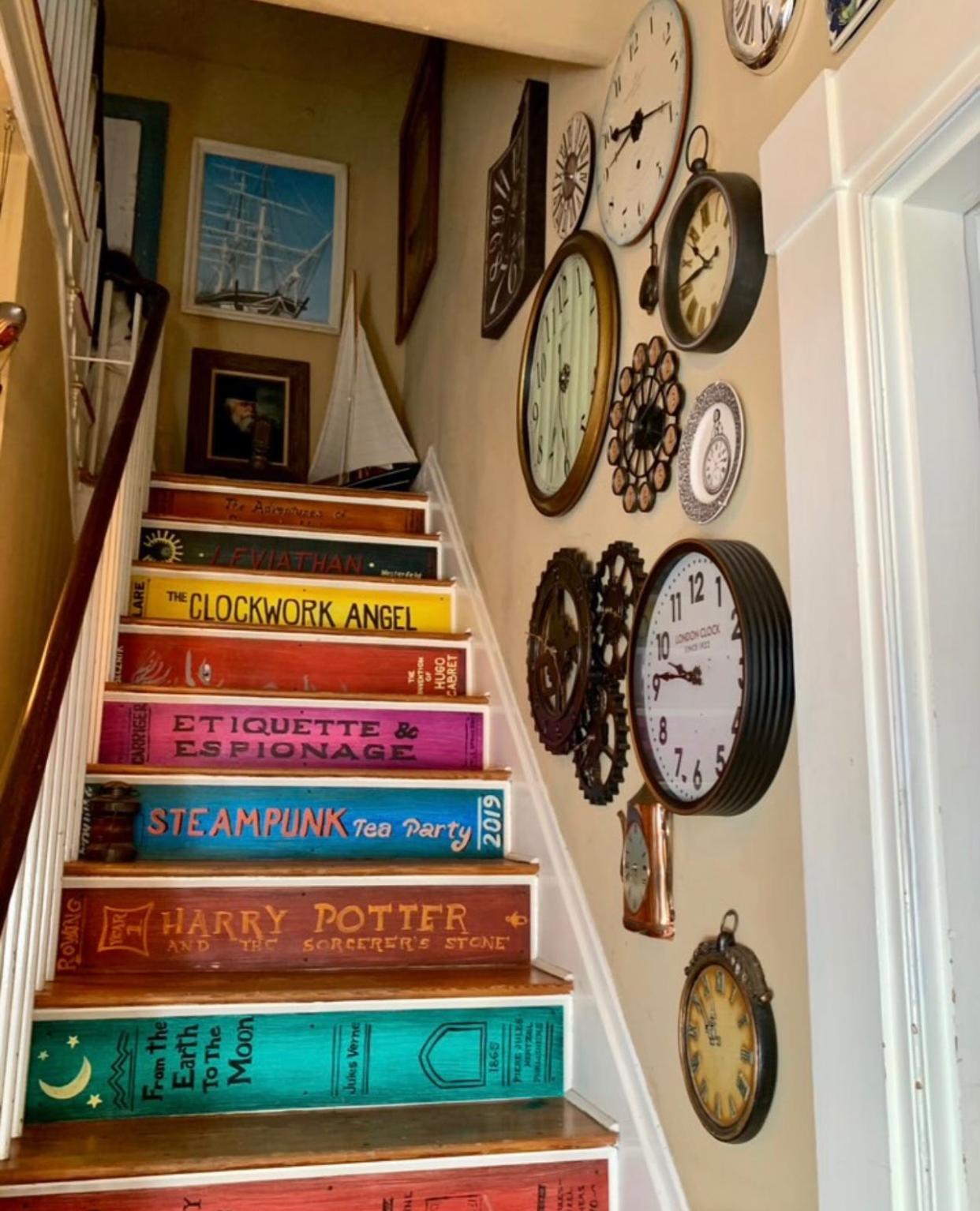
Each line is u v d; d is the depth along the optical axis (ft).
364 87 13.69
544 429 6.59
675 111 4.98
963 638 3.13
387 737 7.29
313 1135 4.67
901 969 2.97
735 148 4.39
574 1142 4.72
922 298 3.30
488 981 5.47
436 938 5.94
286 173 13.46
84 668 5.75
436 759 7.37
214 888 5.68
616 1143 4.75
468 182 9.75
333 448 12.11
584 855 5.52
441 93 11.47
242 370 12.82
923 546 3.14
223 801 6.39
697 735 4.11
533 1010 5.41
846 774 3.22
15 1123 4.47
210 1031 4.99
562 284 6.52
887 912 3.02
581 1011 5.33
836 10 3.61
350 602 8.62
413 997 5.24
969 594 3.16
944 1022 2.90
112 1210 4.20
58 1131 4.61
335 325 13.26
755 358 4.07
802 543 3.53
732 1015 3.81
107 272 9.79
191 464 12.35
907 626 3.11
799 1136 3.44
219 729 6.96
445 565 9.39
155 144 13.00
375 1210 4.46
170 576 8.20
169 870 5.61
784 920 3.62
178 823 6.29
